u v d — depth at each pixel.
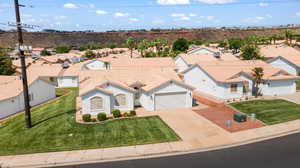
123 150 17.53
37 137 20.36
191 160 15.79
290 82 34.78
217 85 32.88
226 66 36.97
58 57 90.31
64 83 53.16
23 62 21.73
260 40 103.44
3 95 29.12
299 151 16.56
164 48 101.19
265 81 33.47
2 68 46.56
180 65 56.16
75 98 36.16
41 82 36.19
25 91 22.14
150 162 15.67
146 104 28.81
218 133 20.44
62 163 15.90
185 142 18.72
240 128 21.47
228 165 14.88
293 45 83.56
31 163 15.92
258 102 29.77
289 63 46.31
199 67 37.22
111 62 53.62
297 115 24.33
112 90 27.58
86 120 23.97
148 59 53.34
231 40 96.50
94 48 139.75
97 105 26.69
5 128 23.52
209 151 17.16
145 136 20.03
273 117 23.97
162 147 17.89
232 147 17.73
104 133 20.88
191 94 28.95
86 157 16.56
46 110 29.70
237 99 31.77
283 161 15.17
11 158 16.70
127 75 34.53
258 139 19.14
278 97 32.50
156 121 23.88
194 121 23.77
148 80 32.34
